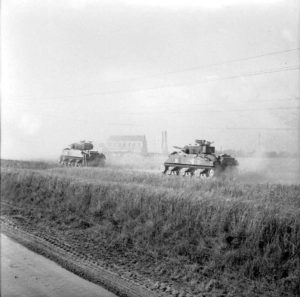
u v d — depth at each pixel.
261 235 9.29
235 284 8.24
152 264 9.47
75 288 7.95
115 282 8.30
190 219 11.04
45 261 9.66
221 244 9.62
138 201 13.02
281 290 7.92
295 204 12.07
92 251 10.50
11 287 7.91
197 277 8.60
